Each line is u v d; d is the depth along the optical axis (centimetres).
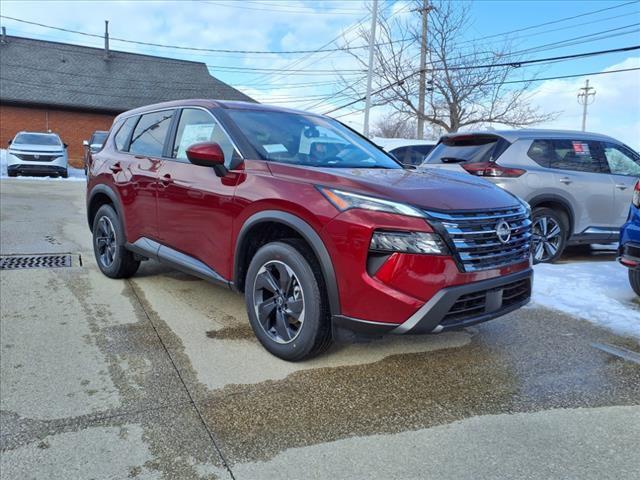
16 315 390
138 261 495
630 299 470
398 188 293
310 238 292
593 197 621
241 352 336
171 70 3259
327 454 231
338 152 395
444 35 2142
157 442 237
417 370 317
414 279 269
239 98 3244
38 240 663
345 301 283
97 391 282
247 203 330
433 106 2241
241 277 352
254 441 240
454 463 226
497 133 609
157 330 371
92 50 3166
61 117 2780
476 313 296
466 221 284
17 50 2928
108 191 485
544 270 577
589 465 225
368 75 2056
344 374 309
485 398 284
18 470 215
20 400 270
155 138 450
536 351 352
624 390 296
